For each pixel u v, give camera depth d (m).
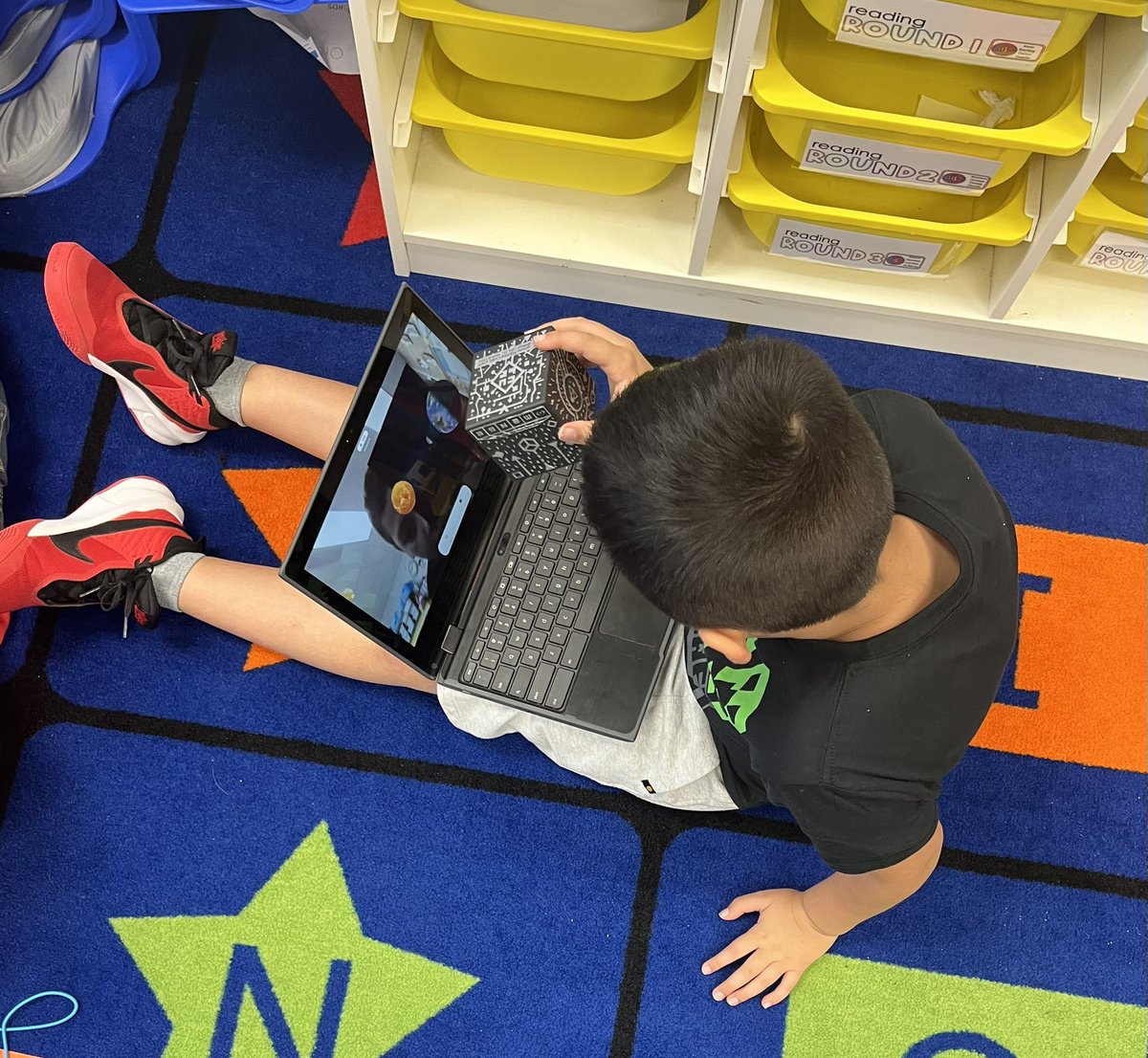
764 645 0.90
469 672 1.14
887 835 0.89
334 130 1.50
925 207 1.25
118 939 1.25
